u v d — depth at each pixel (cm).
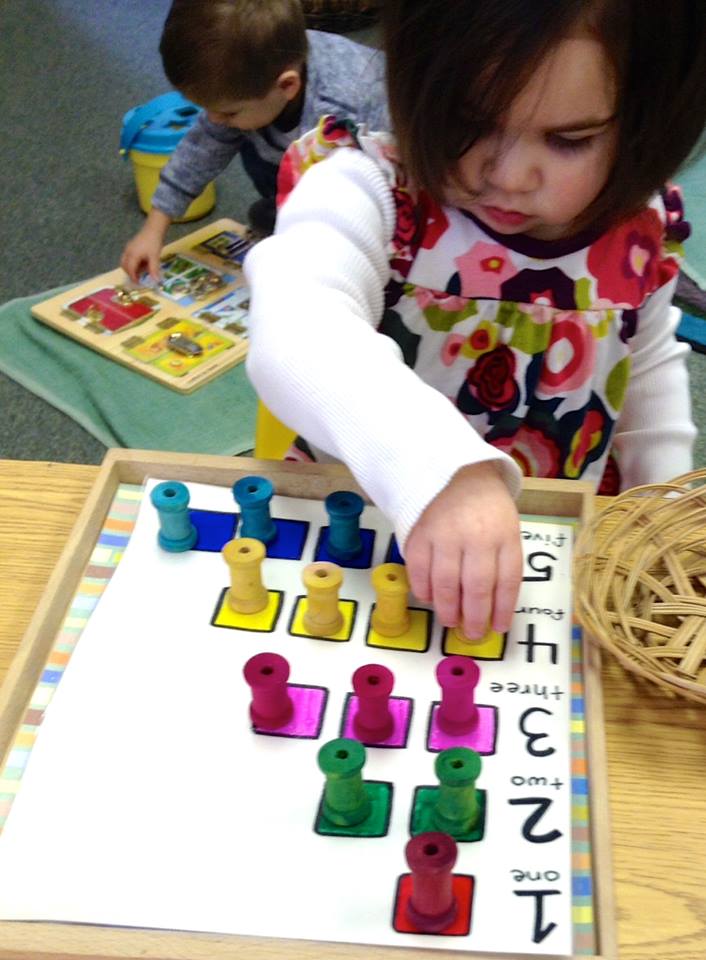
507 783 45
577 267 75
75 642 52
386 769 46
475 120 58
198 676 50
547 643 52
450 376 78
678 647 48
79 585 55
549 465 82
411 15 57
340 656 51
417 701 49
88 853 42
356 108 150
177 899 41
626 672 51
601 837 43
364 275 68
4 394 151
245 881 41
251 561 51
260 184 172
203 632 52
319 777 46
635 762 47
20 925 40
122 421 143
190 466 60
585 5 53
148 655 51
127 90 233
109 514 59
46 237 186
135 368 150
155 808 44
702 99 62
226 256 175
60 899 41
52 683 50
